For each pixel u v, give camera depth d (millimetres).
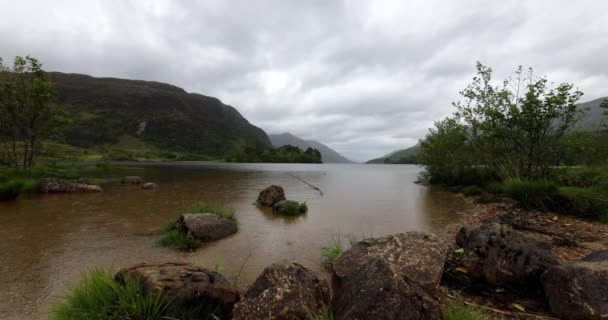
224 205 13930
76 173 28078
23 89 19688
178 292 3875
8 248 7051
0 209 11938
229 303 4160
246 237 8477
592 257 4906
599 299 3523
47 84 19891
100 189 18203
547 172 13242
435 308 3342
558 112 11367
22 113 19891
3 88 18594
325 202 15406
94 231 8719
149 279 3967
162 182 25906
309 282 4145
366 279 3781
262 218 11148
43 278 5336
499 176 16172
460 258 5449
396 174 49000
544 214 9711
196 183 25516
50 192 16656
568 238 7074
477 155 17922
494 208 11391
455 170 21078
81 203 13570
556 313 3885
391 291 3365
